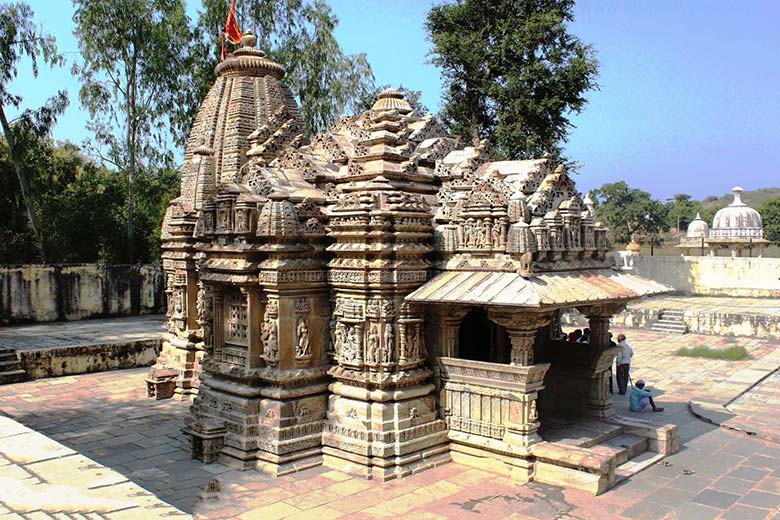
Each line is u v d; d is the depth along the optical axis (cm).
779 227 6175
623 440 1280
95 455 1302
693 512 1012
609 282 1259
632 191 7881
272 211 1213
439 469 1197
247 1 3797
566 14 3419
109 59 3525
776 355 2505
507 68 3281
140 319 3175
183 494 1079
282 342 1226
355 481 1136
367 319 1210
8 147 3659
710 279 4228
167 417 1619
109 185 4078
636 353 2581
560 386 1429
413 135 1433
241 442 1211
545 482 1130
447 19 3406
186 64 3669
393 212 1184
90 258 3878
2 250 3791
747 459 1277
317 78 3972
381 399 1178
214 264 1320
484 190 1196
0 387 2020
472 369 1202
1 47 3259
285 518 984
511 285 1106
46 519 541
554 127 3309
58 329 2780
